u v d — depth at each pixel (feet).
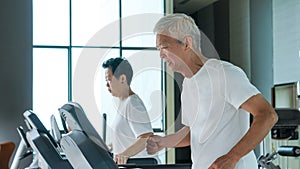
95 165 4.35
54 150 5.27
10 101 22.57
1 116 22.47
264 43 29.30
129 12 24.45
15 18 22.74
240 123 6.57
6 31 22.66
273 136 10.43
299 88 23.45
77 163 4.51
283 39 26.40
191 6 36.40
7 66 22.65
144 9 24.63
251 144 5.77
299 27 24.88
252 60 29.96
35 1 23.73
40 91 23.38
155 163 8.20
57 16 23.95
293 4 25.41
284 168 19.38
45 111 23.17
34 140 5.26
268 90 28.89
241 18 31.42
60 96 23.49
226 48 33.86
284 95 25.35
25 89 22.74
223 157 5.73
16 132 22.47
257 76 29.68
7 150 14.75
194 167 6.93
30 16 22.88
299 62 24.81
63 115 4.87
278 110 9.91
